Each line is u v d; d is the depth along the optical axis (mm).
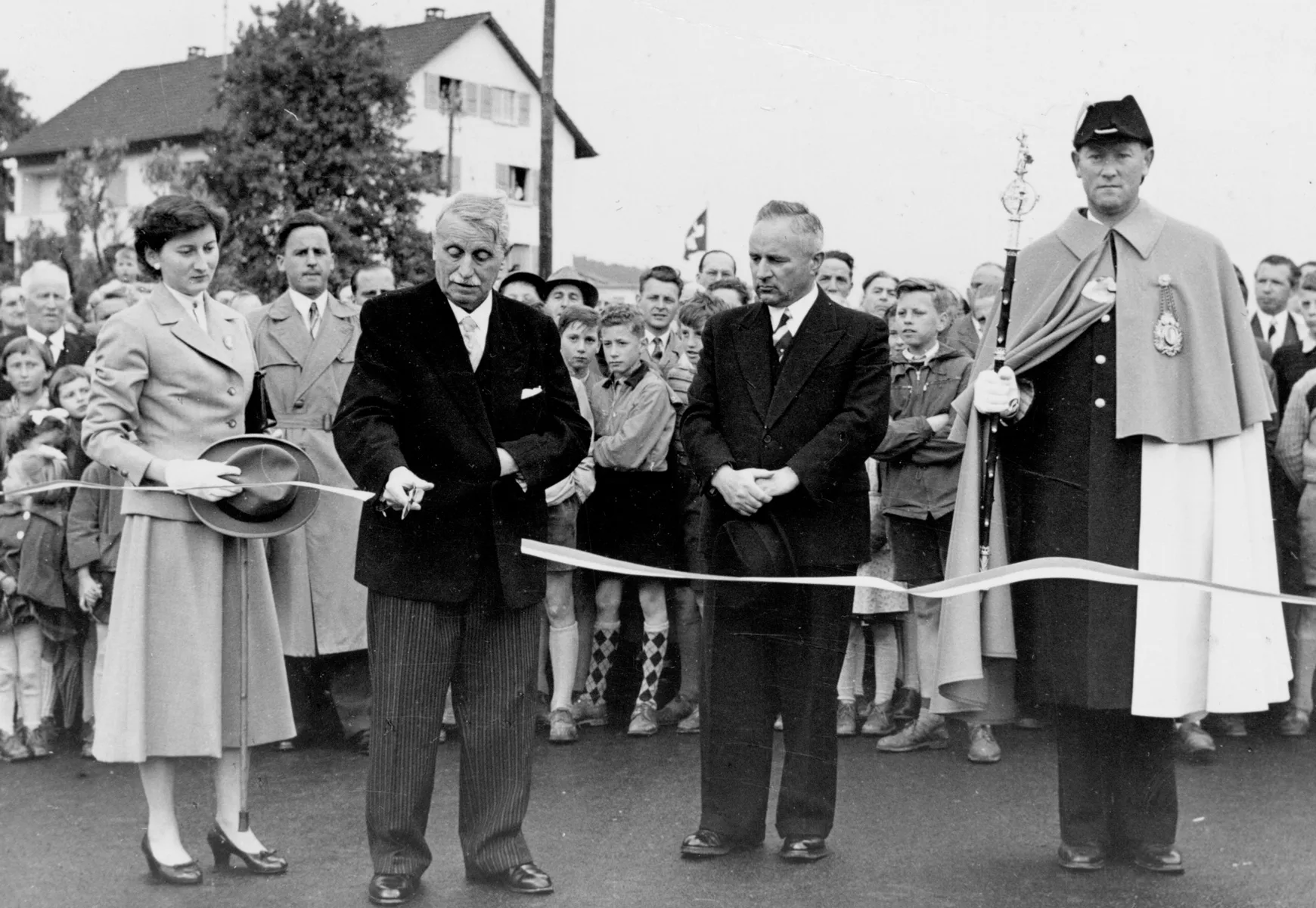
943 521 4797
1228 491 3859
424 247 8336
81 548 4961
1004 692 4020
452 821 4168
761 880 3646
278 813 4277
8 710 4953
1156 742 3775
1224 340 3838
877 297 6141
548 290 6105
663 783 4449
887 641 4984
